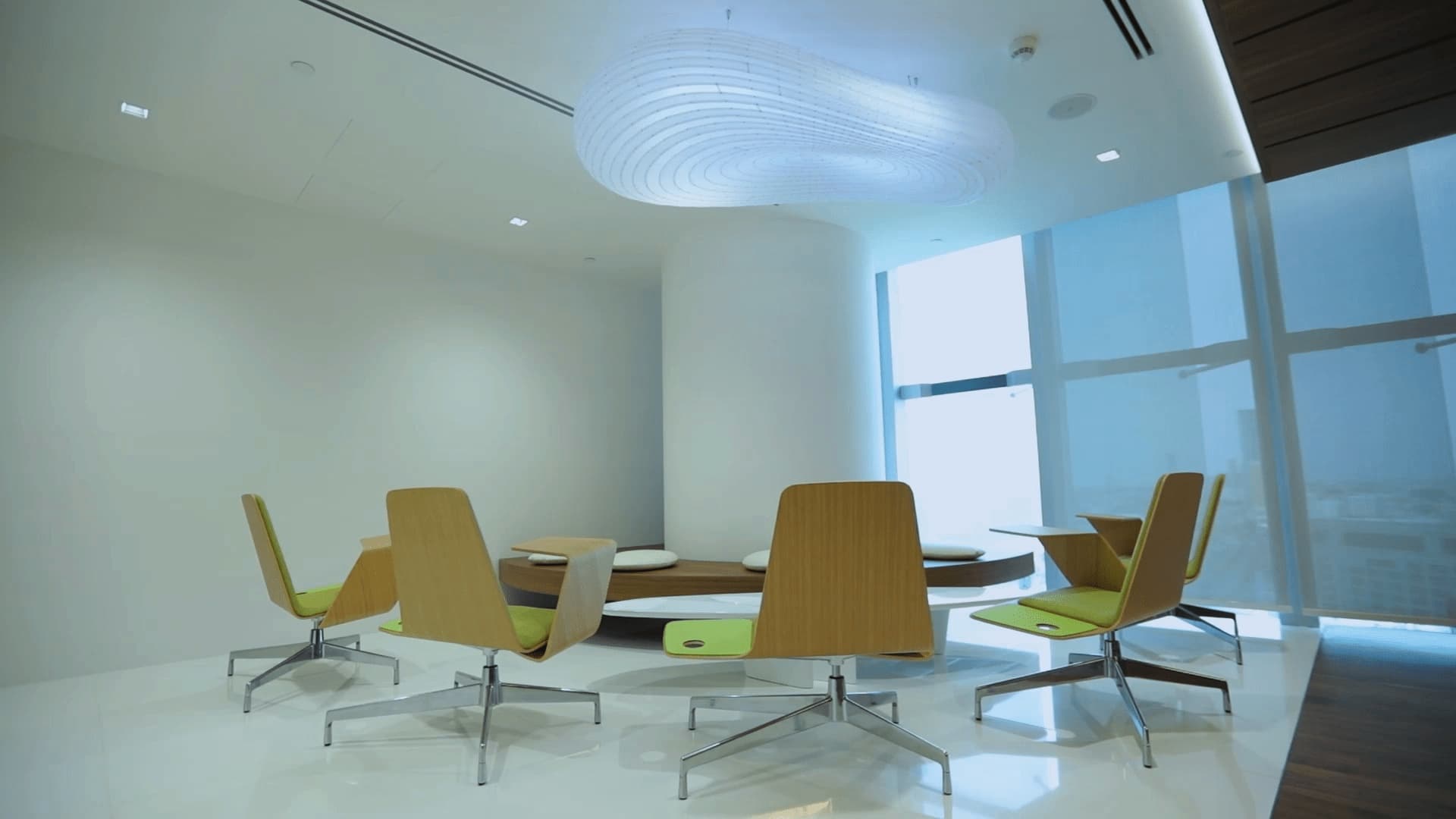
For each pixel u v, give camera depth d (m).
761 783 2.18
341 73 3.20
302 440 4.53
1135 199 4.76
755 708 2.61
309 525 4.51
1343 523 4.21
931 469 6.54
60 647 3.61
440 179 4.29
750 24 2.93
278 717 2.92
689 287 5.16
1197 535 4.70
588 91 2.85
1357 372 4.20
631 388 6.49
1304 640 3.91
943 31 2.99
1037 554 5.57
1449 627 3.88
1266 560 4.46
